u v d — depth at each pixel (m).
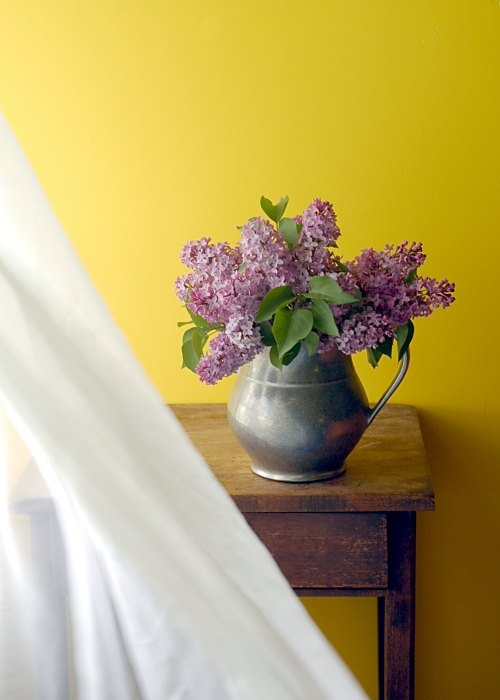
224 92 1.45
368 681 1.62
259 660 0.47
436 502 1.56
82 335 0.49
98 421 0.46
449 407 1.53
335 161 1.46
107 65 1.45
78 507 0.45
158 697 0.46
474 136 1.43
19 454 0.50
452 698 1.63
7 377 0.44
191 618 0.46
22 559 0.48
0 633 0.47
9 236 0.48
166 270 1.53
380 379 1.53
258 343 1.03
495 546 1.56
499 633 1.59
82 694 0.47
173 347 1.56
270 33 1.42
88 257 1.53
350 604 1.59
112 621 0.47
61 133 1.48
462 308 1.49
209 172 1.48
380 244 1.49
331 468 1.14
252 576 0.51
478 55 1.40
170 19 1.43
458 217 1.46
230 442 1.33
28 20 1.45
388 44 1.41
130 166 1.49
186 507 0.51
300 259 1.03
